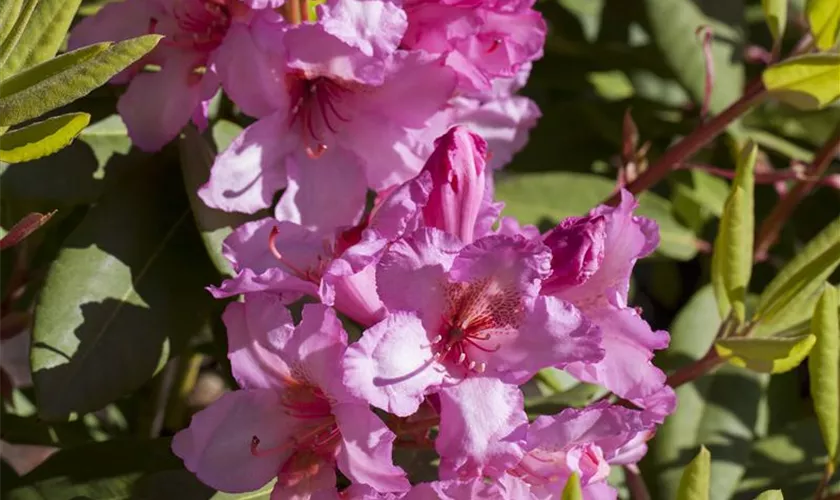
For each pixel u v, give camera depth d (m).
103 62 0.54
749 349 0.65
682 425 0.73
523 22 0.64
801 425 0.75
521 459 0.58
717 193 0.82
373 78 0.62
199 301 0.66
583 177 0.80
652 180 0.73
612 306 0.59
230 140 0.68
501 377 0.58
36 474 0.64
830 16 0.69
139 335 0.65
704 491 0.59
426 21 0.63
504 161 0.69
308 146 0.64
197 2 0.64
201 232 0.64
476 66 0.65
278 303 0.58
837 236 0.67
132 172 0.67
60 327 0.64
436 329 0.58
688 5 0.80
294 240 0.60
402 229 0.58
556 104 0.86
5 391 0.78
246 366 0.59
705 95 0.78
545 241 0.58
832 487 0.73
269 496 0.64
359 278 0.58
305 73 0.63
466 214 0.58
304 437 0.60
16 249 0.73
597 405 0.57
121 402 0.84
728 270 0.66
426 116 0.63
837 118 0.83
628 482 0.70
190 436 0.59
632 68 0.85
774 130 0.84
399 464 0.65
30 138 0.55
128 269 0.66
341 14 0.61
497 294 0.58
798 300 0.66
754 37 0.87
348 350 0.56
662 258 0.82
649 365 0.59
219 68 0.62
